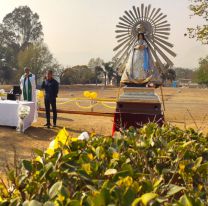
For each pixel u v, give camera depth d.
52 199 1.75
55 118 12.52
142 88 9.95
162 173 2.42
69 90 57.31
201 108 24.38
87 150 2.79
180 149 2.88
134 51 10.41
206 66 74.25
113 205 1.56
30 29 94.75
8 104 11.67
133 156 2.83
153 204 1.62
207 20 8.63
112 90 59.50
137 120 9.67
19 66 70.00
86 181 2.05
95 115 15.71
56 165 2.22
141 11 10.54
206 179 2.37
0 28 90.44
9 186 2.13
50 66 66.56
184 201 1.62
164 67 10.62
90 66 89.88
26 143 9.38
